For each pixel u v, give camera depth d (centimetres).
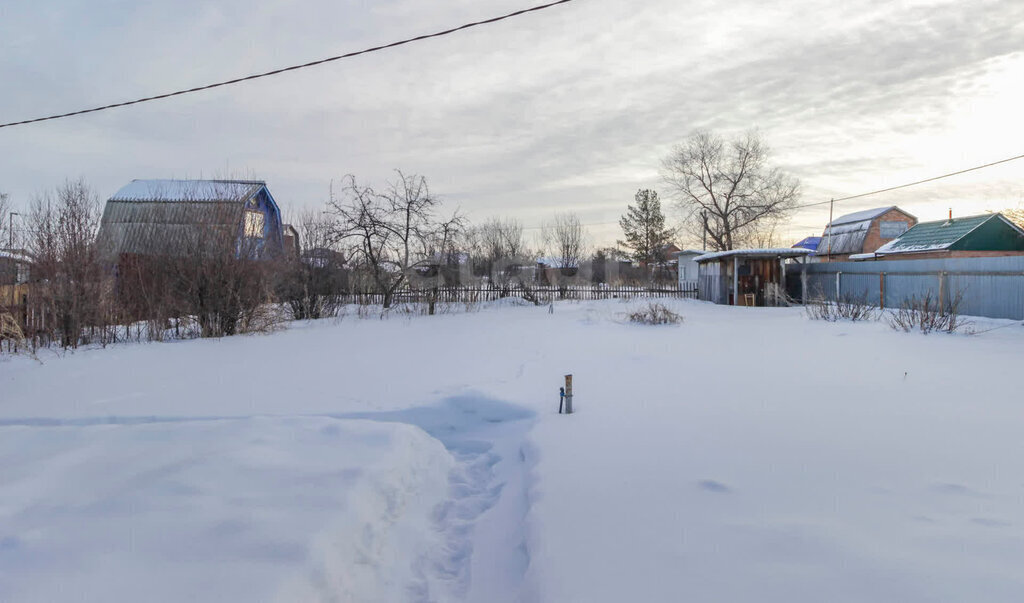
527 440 446
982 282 1536
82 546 231
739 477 350
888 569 233
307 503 282
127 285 1237
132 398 606
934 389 615
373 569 256
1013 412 511
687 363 816
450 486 395
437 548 297
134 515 264
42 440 398
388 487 331
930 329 1199
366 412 553
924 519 283
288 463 348
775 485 335
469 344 1066
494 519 330
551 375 725
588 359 862
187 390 645
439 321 1633
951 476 347
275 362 850
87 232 1152
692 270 3281
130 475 322
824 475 351
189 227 1276
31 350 1004
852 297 1995
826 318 1509
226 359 885
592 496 324
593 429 471
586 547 261
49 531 245
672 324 1434
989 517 285
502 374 734
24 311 1094
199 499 286
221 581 203
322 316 1845
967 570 230
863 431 452
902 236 2842
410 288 2206
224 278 1262
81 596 192
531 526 288
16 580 202
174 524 254
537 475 363
